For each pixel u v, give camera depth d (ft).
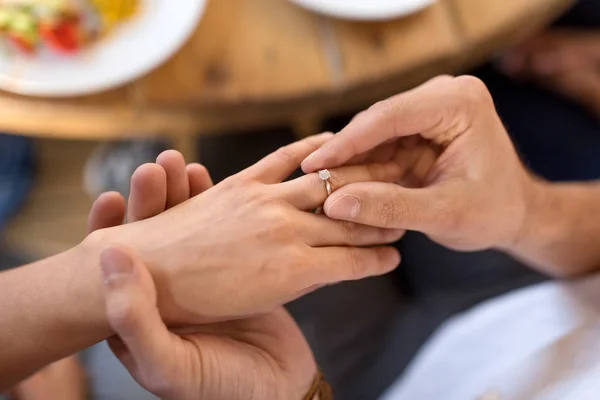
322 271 1.60
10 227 3.15
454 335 2.19
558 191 1.98
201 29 2.17
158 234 1.58
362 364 2.30
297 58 2.14
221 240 1.57
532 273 2.42
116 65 2.05
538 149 2.77
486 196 1.74
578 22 3.27
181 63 2.11
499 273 2.43
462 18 2.22
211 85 2.09
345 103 2.16
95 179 3.26
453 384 2.12
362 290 2.41
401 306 2.43
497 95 2.94
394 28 2.20
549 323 2.02
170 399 1.47
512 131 2.82
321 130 2.83
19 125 2.04
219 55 2.13
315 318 2.33
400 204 1.65
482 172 1.73
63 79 2.02
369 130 1.67
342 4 2.19
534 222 1.88
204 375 1.48
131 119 2.07
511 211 1.80
